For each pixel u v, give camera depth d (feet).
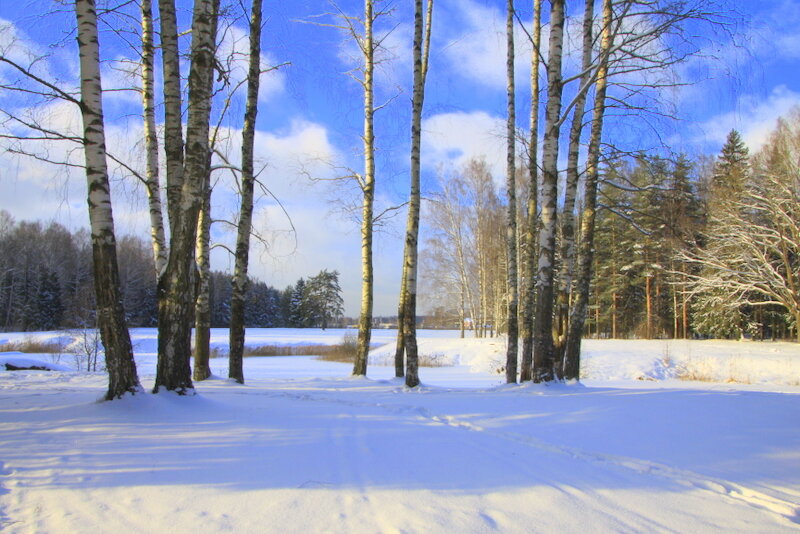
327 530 10.56
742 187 87.45
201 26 24.35
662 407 23.59
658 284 119.44
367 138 48.52
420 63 38.01
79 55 22.08
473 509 11.89
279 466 14.48
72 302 101.50
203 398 23.53
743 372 66.49
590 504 12.50
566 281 35.09
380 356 98.58
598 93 35.22
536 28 39.50
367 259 47.91
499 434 19.22
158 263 35.40
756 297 106.22
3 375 41.24
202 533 10.33
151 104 37.19
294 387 34.63
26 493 12.17
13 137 21.34
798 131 84.53
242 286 38.63
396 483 13.42
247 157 38.88
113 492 12.35
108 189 22.11
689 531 11.18
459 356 96.37
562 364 34.58
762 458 16.29
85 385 32.63
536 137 41.04
